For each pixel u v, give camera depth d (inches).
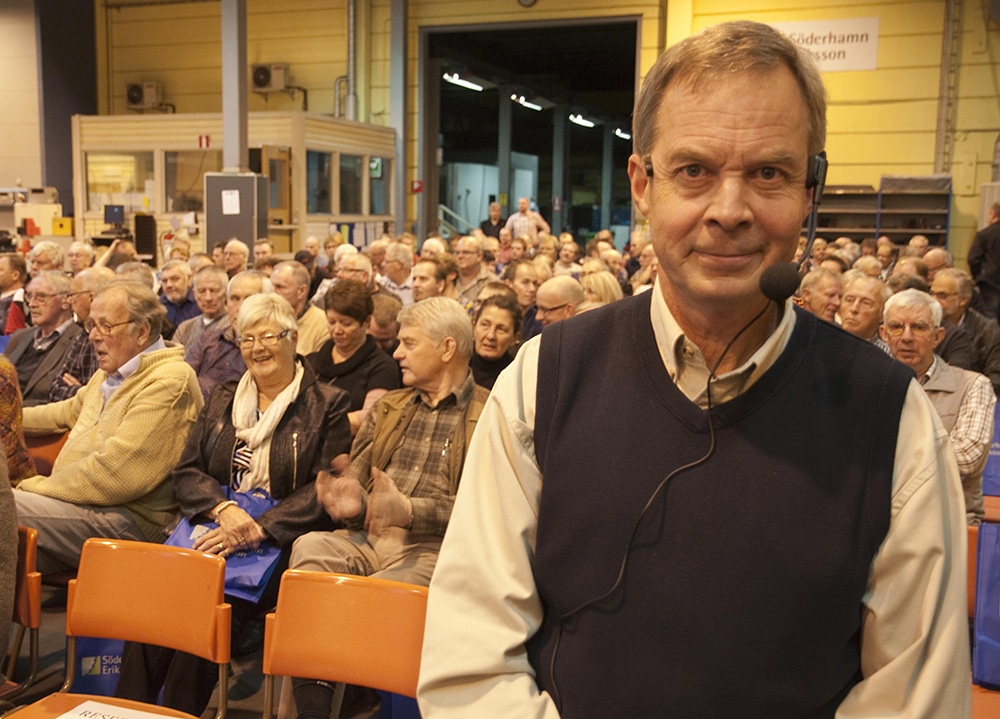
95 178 505.0
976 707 72.3
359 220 507.8
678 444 36.6
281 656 74.2
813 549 34.7
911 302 119.5
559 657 38.1
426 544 104.7
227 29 415.2
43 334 184.9
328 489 106.0
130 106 587.8
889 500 35.3
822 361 37.3
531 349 41.5
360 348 155.0
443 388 112.2
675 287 37.1
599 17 490.0
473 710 37.9
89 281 174.4
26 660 118.1
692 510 35.7
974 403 118.1
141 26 587.5
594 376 39.4
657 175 36.9
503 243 412.8
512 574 39.0
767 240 35.8
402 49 527.5
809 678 35.1
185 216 475.5
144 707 72.9
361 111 549.6
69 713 70.3
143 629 80.7
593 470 37.4
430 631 39.4
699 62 35.4
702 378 37.7
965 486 117.7
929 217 454.9
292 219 459.2
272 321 113.5
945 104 451.2
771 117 34.9
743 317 36.7
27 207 499.8
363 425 116.3
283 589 75.0
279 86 558.3
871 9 457.1
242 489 112.7
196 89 581.9
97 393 129.0
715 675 35.0
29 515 110.9
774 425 36.1
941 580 34.9
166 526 119.3
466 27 519.2
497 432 40.4
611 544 36.7
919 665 35.0
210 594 78.7
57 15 565.0
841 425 36.1
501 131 676.7
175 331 204.8
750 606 34.9
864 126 464.4
